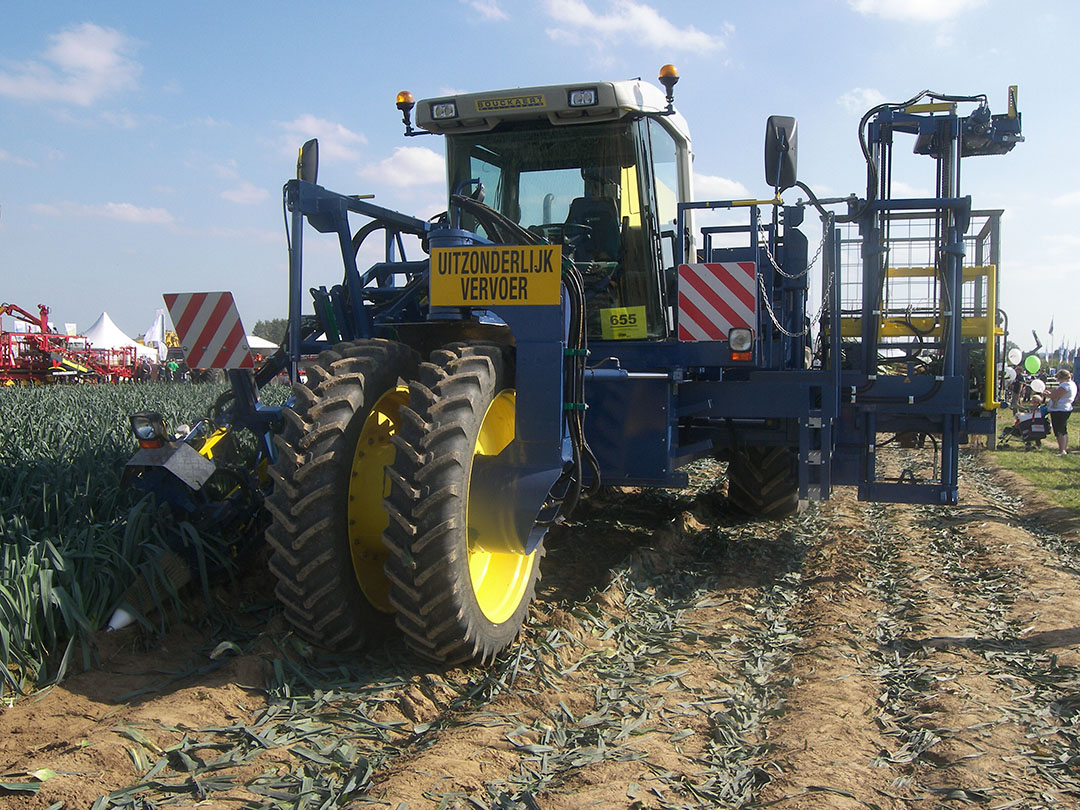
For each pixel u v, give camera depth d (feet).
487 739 10.03
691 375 20.36
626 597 15.85
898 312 20.79
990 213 23.00
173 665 12.16
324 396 11.85
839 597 16.61
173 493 14.49
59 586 12.26
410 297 16.40
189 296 14.69
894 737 10.53
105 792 8.56
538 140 18.74
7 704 10.72
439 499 11.04
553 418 12.24
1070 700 11.43
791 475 23.63
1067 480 33.17
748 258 25.05
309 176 14.53
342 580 11.80
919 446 22.90
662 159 19.15
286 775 9.01
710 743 10.30
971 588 17.30
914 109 21.30
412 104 19.12
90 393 48.08
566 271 12.99
